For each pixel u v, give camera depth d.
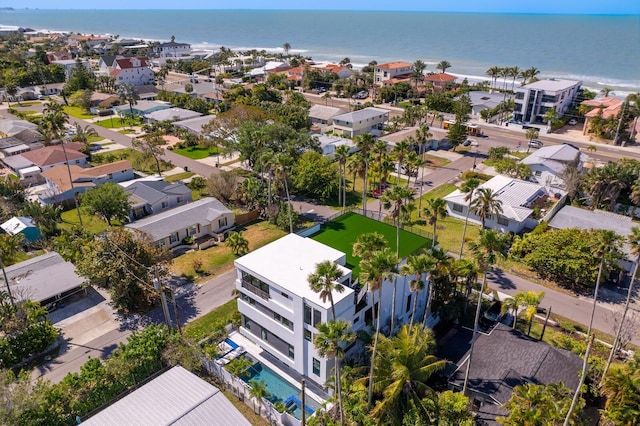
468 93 142.00
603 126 109.69
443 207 47.53
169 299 51.88
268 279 38.69
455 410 34.06
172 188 76.56
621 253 51.81
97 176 82.31
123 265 47.44
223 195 77.19
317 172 77.00
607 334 45.12
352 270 42.94
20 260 59.81
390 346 36.44
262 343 42.88
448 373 38.59
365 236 37.41
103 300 51.88
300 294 36.44
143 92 152.88
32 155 90.94
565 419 29.67
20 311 44.78
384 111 119.00
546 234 56.78
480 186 73.62
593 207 70.88
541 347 40.28
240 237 60.66
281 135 87.38
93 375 37.03
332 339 29.61
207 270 58.19
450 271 44.22
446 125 117.06
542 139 110.94
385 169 77.12
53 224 66.50
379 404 33.56
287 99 147.88
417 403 34.19
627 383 31.27
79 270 48.56
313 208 76.19
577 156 83.56
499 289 53.00
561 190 78.00
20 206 71.69
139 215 72.94
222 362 42.31
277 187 77.75
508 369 38.09
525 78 158.50
